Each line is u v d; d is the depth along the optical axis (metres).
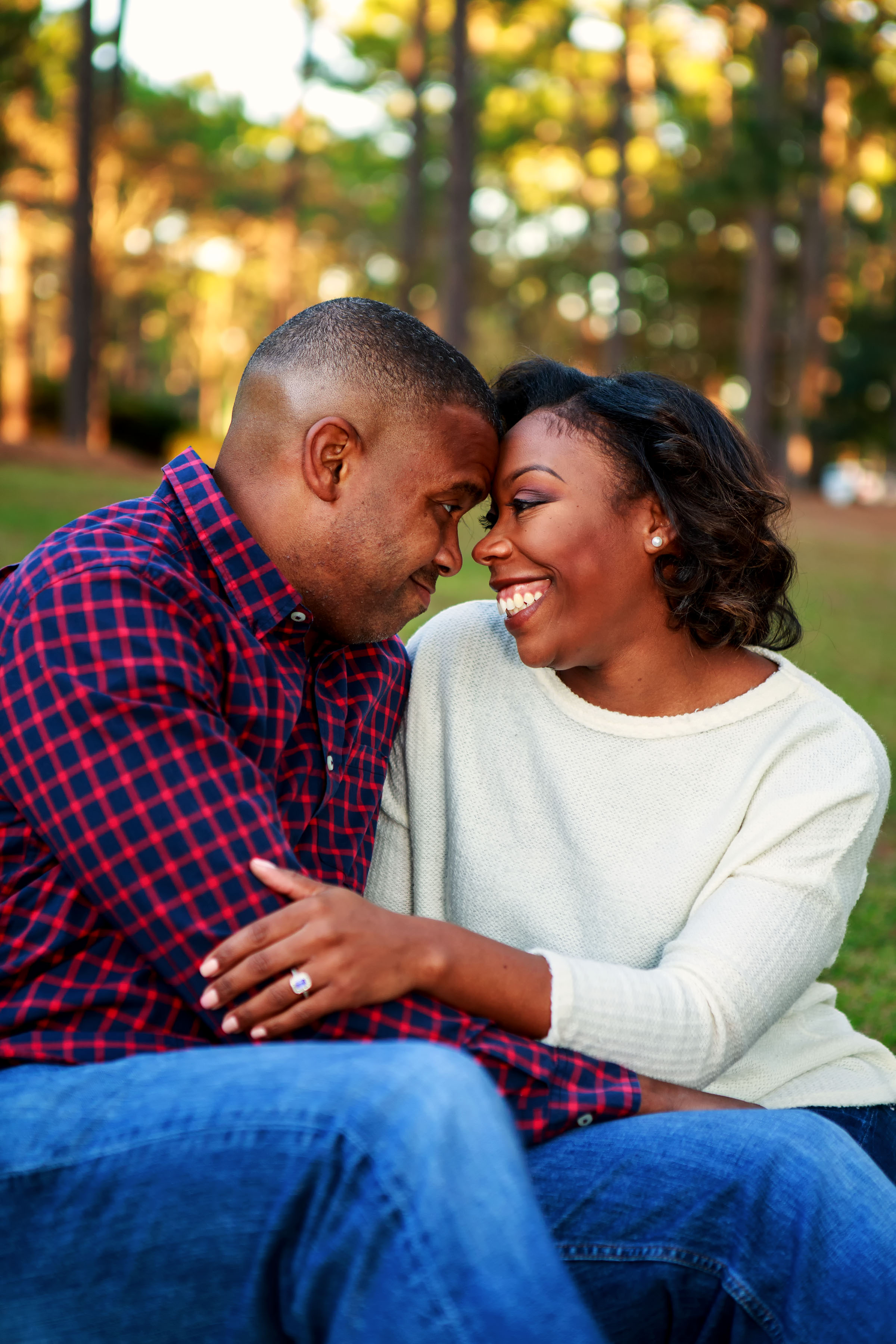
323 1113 1.32
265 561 1.85
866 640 9.80
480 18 26.06
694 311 35.31
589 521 1.93
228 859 1.59
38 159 25.44
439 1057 1.36
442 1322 1.23
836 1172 1.55
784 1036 1.96
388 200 35.38
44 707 1.62
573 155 32.53
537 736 2.08
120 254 34.28
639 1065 1.73
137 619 1.65
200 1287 1.34
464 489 1.93
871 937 3.83
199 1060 1.42
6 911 1.63
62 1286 1.37
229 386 56.59
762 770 1.95
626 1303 1.62
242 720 1.77
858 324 34.06
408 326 1.90
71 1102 1.42
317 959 1.55
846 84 27.11
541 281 38.62
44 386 26.05
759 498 2.01
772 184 21.50
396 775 2.21
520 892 2.07
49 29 23.36
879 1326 1.47
